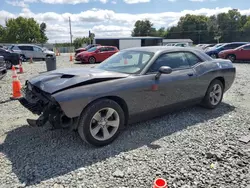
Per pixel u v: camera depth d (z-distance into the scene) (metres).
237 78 9.16
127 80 3.47
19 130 3.89
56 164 2.84
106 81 3.33
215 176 2.59
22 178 2.56
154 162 2.88
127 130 3.84
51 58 9.55
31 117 4.53
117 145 3.33
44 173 2.65
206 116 4.53
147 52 4.09
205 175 2.61
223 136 3.62
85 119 3.08
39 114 3.31
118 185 2.44
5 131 3.85
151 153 3.10
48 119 3.03
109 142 3.35
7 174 2.63
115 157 3.00
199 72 4.46
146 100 3.67
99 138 3.25
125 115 3.58
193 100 4.49
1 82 8.64
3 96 6.26
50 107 2.99
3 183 2.47
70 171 2.70
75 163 2.86
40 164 2.83
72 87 3.07
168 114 4.60
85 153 3.10
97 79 3.28
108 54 18.89
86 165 2.82
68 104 2.91
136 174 2.63
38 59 21.67
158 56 3.95
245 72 11.05
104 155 3.05
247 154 3.04
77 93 2.99
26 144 3.37
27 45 21.14
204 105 4.88
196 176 2.59
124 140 3.49
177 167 2.76
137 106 3.59
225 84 5.07
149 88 3.65
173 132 3.78
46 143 3.39
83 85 3.14
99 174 2.64
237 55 16.75
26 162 2.88
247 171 2.68
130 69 3.84
